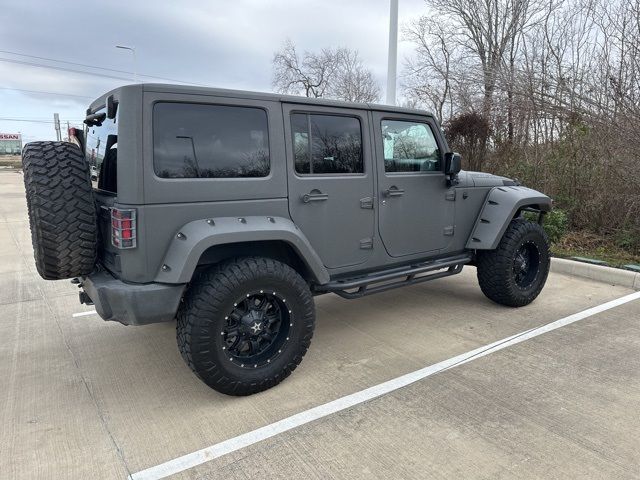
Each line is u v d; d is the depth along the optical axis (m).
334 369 3.31
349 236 3.47
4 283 5.75
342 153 3.40
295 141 3.16
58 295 5.24
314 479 2.18
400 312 4.52
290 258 3.25
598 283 5.50
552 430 2.54
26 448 2.43
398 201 3.74
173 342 3.85
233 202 2.87
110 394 3.00
